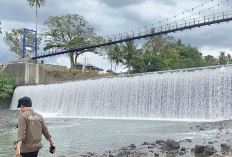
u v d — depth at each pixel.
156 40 96.06
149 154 15.50
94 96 51.06
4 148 21.31
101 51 92.38
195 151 15.30
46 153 19.02
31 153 8.77
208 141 18.56
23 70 73.25
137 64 82.25
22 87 68.56
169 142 17.08
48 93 60.25
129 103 46.16
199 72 39.62
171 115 41.31
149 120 39.56
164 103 42.25
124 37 69.44
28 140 8.74
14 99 69.81
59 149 20.34
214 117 37.50
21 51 100.94
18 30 100.62
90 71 86.75
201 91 38.97
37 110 61.56
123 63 84.69
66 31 92.06
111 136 25.50
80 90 53.66
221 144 16.45
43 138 25.56
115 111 47.72
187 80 40.41
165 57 96.06
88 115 51.12
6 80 69.62
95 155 17.00
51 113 57.56
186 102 40.12
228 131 23.39
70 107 54.53
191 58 117.44
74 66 94.12
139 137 23.83
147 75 44.94
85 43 88.56
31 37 91.25
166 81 42.44
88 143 22.44
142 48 90.88
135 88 45.72
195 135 22.58
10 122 39.91
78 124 36.97
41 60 87.19
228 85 36.72
